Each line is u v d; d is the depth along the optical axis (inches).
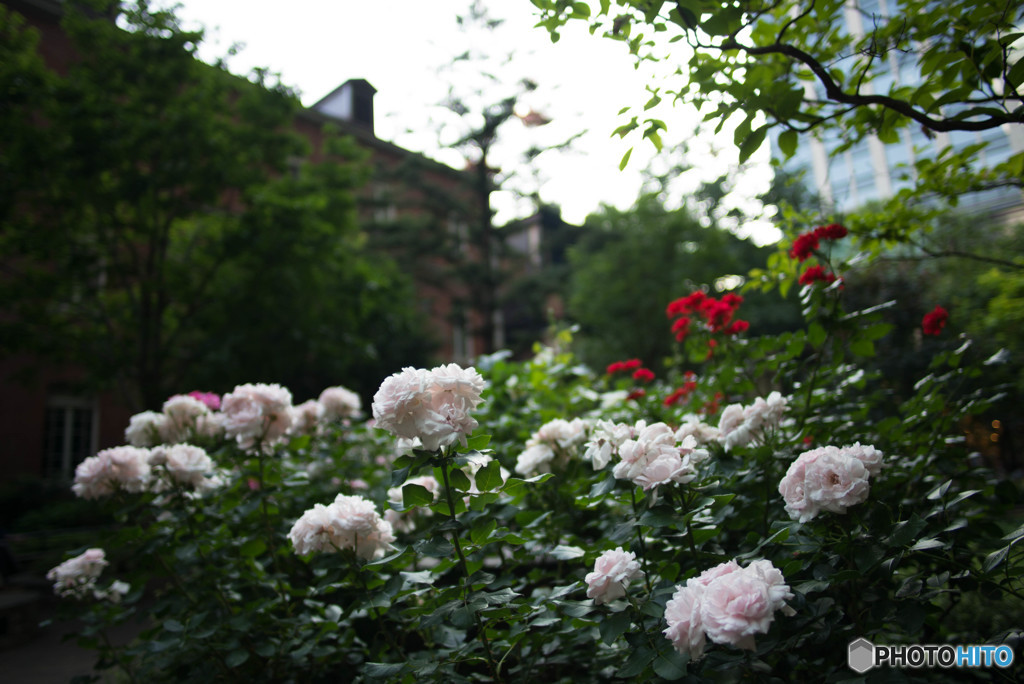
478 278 651.5
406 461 68.1
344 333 440.5
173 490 108.8
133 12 362.3
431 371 68.2
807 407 100.5
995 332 145.1
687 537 80.4
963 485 99.8
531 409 158.4
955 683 88.7
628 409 159.3
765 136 92.7
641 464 72.5
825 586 66.6
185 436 126.3
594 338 719.1
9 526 450.3
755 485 95.3
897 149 188.7
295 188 441.1
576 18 90.6
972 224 234.8
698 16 84.6
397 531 110.7
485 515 74.5
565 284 722.8
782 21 114.4
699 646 56.9
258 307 398.0
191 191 377.1
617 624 63.2
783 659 75.9
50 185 339.6
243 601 112.3
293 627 99.0
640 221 748.6
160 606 105.0
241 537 114.5
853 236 132.0
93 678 115.7
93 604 122.8
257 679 100.6
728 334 134.3
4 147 329.7
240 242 388.2
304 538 80.3
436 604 76.1
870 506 73.7
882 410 139.6
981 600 96.7
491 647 79.4
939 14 86.8
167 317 422.6
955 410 101.1
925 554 75.1
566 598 87.0
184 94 383.2
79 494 106.3
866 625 68.1
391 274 592.7
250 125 419.5
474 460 67.2
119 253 412.5
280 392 107.0
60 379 513.7
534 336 651.5
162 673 118.8
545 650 84.3
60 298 362.9
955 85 91.2
